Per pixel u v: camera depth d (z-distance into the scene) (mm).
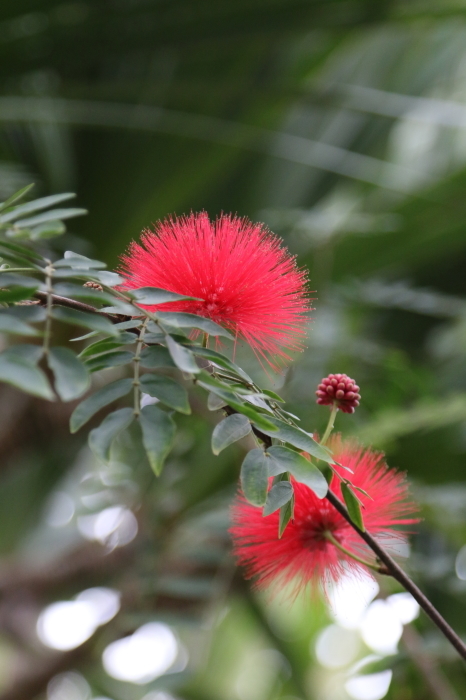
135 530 3486
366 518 1432
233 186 3982
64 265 1061
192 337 1384
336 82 4039
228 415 1153
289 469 1085
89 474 4613
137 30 2854
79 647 3445
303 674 4113
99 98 3072
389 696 2318
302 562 1442
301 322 1396
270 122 3447
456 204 3535
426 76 4023
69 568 3779
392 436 2742
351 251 3641
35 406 3535
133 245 1348
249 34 2945
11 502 4492
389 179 3707
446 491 2736
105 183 3723
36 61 2932
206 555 2656
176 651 3789
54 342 2811
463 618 2518
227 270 1280
